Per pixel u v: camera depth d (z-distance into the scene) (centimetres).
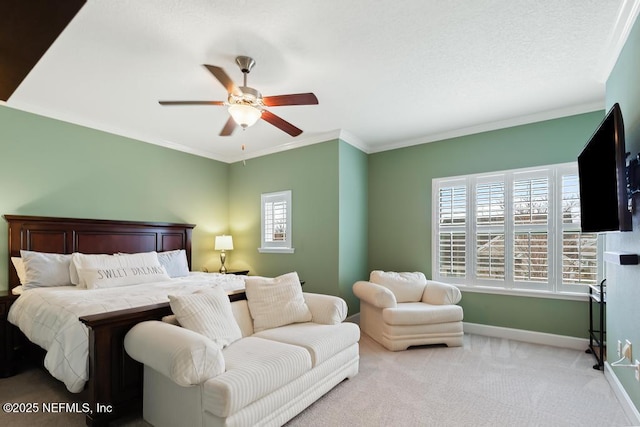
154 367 177
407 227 447
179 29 209
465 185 405
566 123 344
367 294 361
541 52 238
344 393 240
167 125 390
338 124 390
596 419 207
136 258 344
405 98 316
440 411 216
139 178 423
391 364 295
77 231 356
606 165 198
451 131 411
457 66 257
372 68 259
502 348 337
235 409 163
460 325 343
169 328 190
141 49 231
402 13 196
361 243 462
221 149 495
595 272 327
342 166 425
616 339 236
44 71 262
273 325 263
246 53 236
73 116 357
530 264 359
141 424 202
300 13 195
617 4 189
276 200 483
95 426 190
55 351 208
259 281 281
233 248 522
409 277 396
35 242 327
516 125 371
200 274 418
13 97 311
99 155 384
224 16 197
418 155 442
